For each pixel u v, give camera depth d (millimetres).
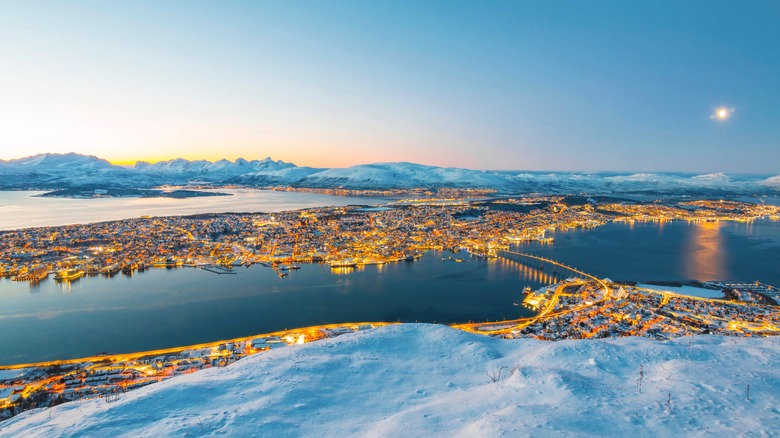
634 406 17016
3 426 18359
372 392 21500
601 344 27969
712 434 14375
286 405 19031
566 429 14883
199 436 15836
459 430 15883
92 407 19672
